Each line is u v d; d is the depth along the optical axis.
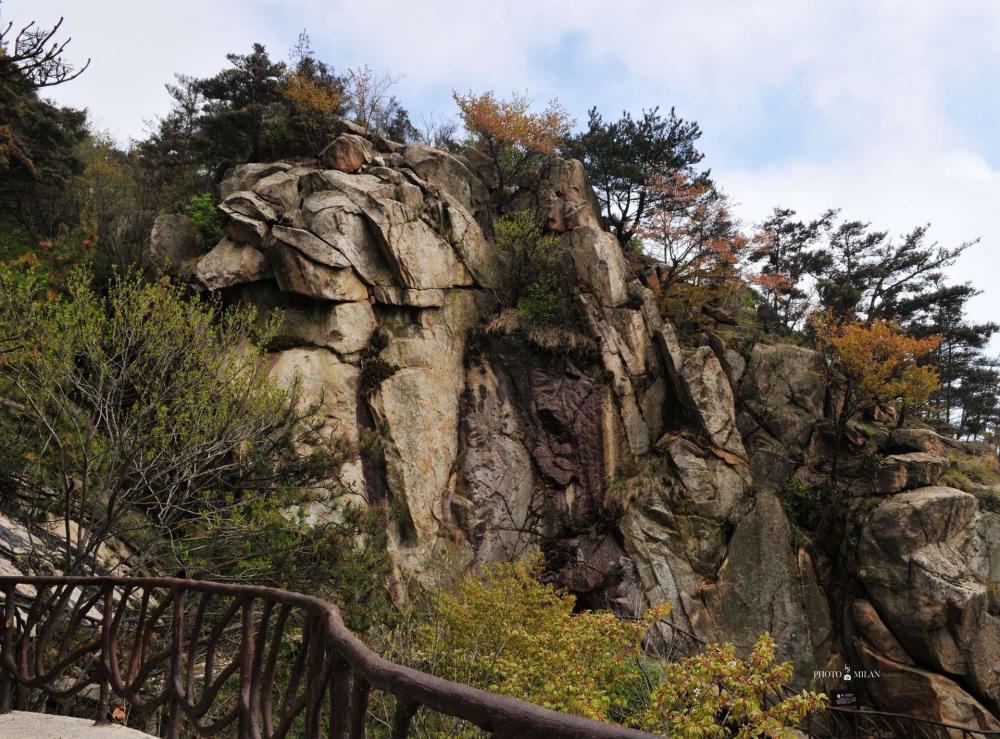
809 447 21.55
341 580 9.45
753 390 21.70
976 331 41.19
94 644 4.43
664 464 19.45
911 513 18.64
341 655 2.34
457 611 9.75
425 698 1.77
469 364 18.83
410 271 17.97
